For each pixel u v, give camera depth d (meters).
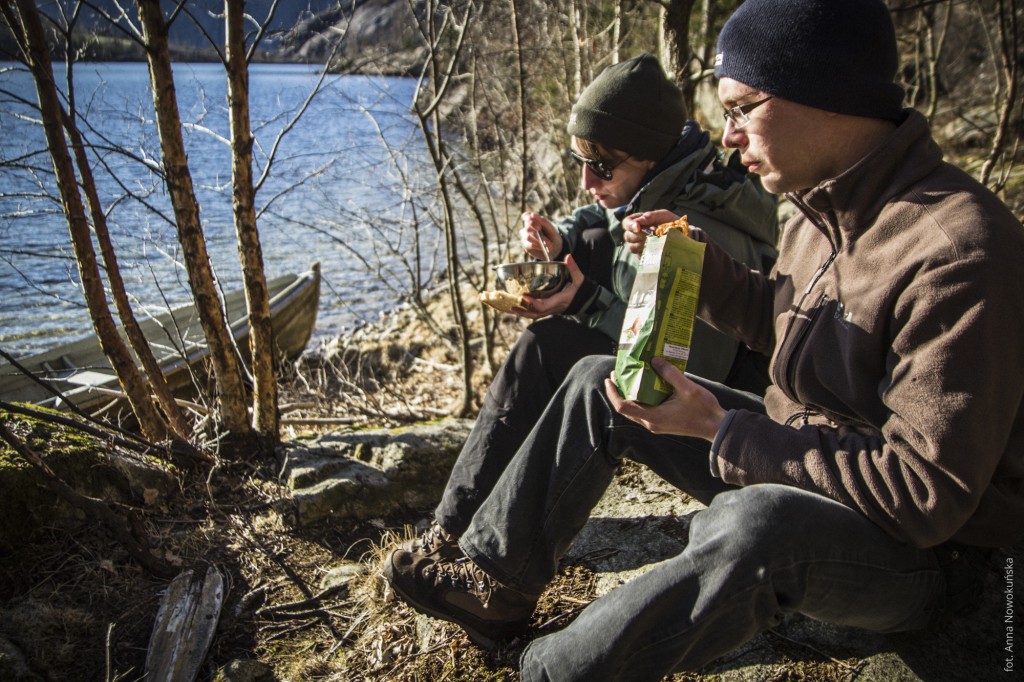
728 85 1.53
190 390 4.82
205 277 2.59
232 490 2.59
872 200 1.44
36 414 2.39
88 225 2.50
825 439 1.39
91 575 2.15
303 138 5.76
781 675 1.72
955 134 8.27
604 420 1.67
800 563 1.31
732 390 1.77
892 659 1.71
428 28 3.52
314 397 4.45
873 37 1.40
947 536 1.31
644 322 1.49
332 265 8.43
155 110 2.44
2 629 1.95
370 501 2.60
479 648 1.93
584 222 2.56
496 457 1.97
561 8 5.66
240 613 2.12
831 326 1.49
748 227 2.27
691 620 1.31
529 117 5.59
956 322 1.28
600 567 2.15
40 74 2.33
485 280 4.15
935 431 1.26
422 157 4.80
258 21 2.76
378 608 2.13
